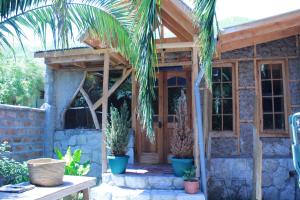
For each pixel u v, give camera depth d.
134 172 6.32
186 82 7.73
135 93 7.84
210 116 7.31
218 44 6.27
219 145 7.32
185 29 5.54
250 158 6.86
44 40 4.04
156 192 5.59
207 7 3.32
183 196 5.34
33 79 12.20
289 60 7.30
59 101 8.47
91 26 4.26
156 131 7.73
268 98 7.38
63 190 3.12
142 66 3.08
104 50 6.12
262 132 7.21
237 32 6.21
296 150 3.91
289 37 7.33
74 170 5.80
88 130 7.98
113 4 4.26
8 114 6.55
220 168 6.89
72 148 8.02
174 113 7.71
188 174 5.62
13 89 11.57
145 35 3.04
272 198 6.72
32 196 2.79
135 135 7.75
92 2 4.20
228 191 6.82
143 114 3.10
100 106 8.21
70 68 8.41
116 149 6.18
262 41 7.20
